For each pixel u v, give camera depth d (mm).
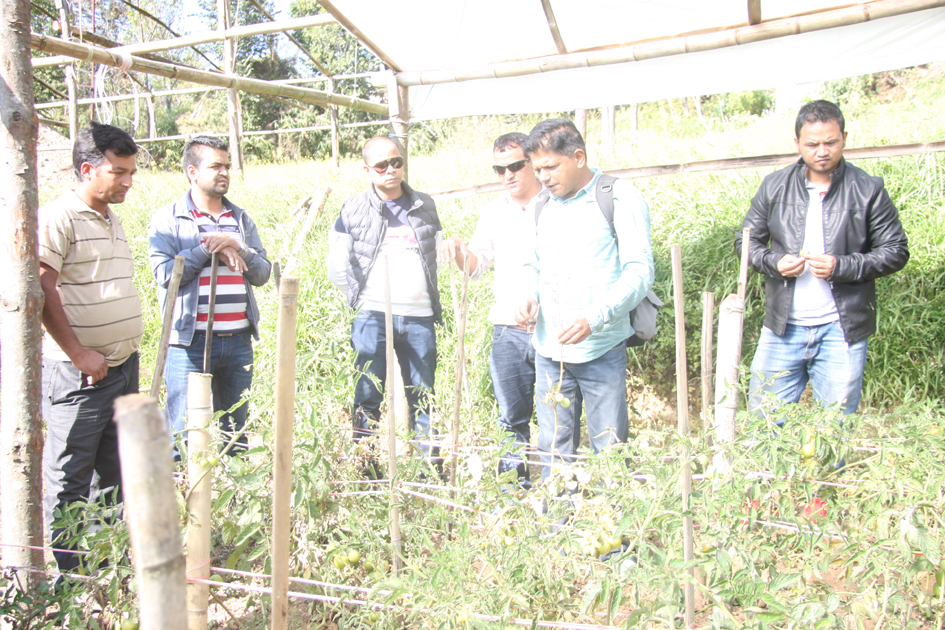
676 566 1646
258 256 3422
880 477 1983
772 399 2248
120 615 2078
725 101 18078
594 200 2773
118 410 808
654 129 9836
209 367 3109
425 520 2311
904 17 3334
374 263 3535
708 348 2291
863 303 3008
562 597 1898
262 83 4660
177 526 846
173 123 23688
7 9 2121
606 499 2047
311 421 2178
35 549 2293
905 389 4082
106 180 2641
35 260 2273
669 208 4992
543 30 3932
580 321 2553
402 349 3672
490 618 1692
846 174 2984
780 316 3152
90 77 15375
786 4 3473
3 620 2041
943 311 4070
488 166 7816
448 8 3713
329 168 10234
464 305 2617
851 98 7707
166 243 3287
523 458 2566
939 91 9727
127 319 2799
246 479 2037
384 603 1860
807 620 1540
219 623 2506
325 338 2643
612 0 3523
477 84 4449
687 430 1915
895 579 1904
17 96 2182
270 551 2119
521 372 3430
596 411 2906
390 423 2227
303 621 2402
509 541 1995
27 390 2279
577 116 7617
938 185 4613
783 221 3117
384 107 5203
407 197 3658
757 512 1998
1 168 2201
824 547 1953
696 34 3752
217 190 3354
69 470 2684
